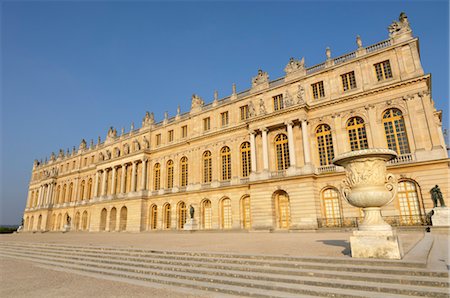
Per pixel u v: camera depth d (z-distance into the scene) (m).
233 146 41.66
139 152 54.12
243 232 35.06
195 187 44.72
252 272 10.38
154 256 14.45
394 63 30.05
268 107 38.84
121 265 13.84
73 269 14.40
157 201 50.06
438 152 25.62
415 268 8.61
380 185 11.50
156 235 35.28
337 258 10.22
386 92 29.84
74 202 71.88
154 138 54.97
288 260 11.01
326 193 31.64
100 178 63.41
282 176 34.41
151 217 50.78
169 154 50.91
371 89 30.41
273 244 16.92
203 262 12.24
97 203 59.81
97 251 17.72
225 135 43.00
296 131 34.84
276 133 36.84
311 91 35.59
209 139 44.97
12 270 14.48
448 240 16.23
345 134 31.75
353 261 9.82
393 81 29.70
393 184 11.55
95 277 11.97
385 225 10.94
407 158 27.36
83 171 72.75
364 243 10.43
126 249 16.61
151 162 53.94
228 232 36.47
